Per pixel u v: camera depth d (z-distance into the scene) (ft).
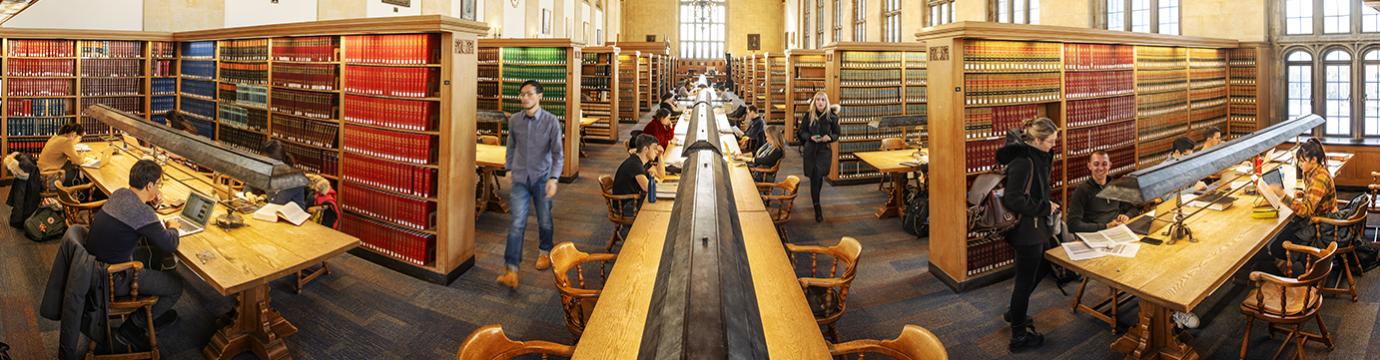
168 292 10.71
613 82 42.27
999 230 10.96
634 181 16.78
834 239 19.36
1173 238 11.54
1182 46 22.21
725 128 30.86
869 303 13.91
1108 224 12.92
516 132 14.83
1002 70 14.88
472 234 15.98
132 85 28.04
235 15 34.78
